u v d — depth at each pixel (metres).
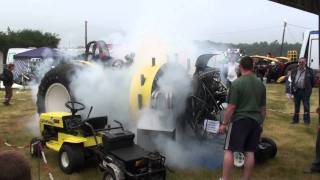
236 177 5.68
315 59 18.70
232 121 4.99
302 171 6.09
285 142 7.98
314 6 6.06
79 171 5.88
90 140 5.83
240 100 4.95
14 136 8.16
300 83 9.82
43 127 6.51
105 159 5.20
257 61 23.75
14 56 22.91
